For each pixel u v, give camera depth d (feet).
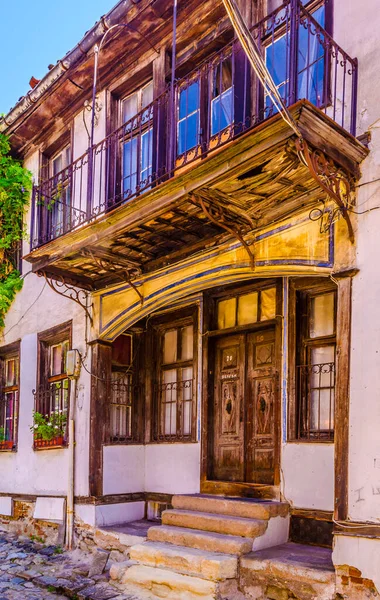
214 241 20.97
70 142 32.58
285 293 22.40
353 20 17.81
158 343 29.27
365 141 16.60
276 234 18.69
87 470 27.09
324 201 17.31
